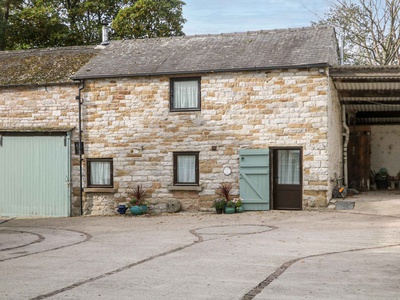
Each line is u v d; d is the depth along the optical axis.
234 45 17.88
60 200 17.98
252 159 16.38
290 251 9.63
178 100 17.12
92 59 18.77
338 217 14.21
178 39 19.20
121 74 17.22
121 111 17.47
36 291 6.84
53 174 18.05
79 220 16.53
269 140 16.25
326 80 15.70
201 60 17.14
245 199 16.45
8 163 18.47
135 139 17.38
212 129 16.72
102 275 7.82
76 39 30.09
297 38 17.55
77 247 11.15
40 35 29.94
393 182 21.59
